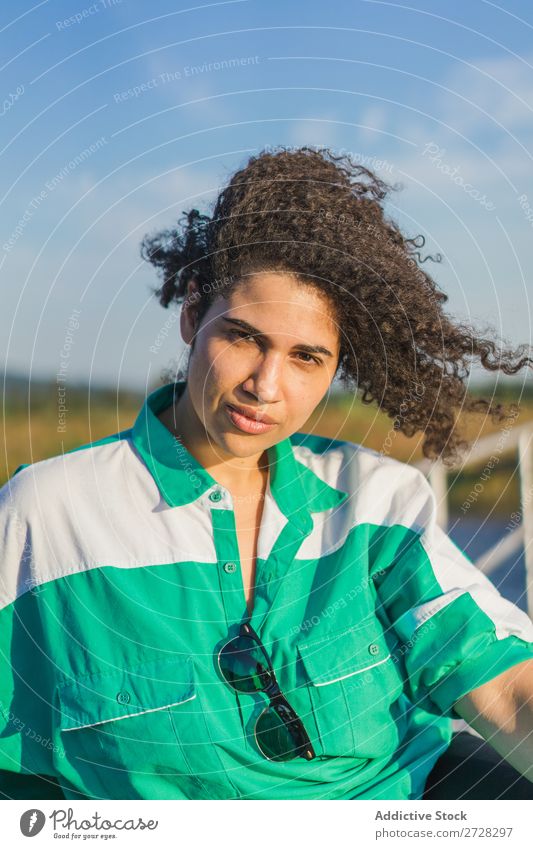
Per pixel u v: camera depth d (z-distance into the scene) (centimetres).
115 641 134
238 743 133
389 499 155
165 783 133
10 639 137
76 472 141
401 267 152
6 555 136
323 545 148
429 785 153
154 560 137
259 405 130
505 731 146
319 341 131
